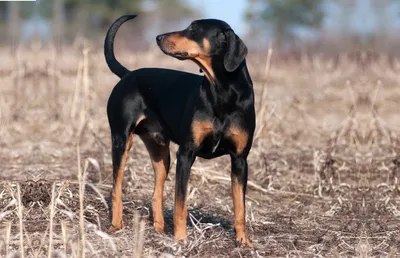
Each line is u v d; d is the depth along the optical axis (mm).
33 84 19328
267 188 11578
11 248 7855
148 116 9078
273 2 48281
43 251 7773
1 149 13719
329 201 10922
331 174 11641
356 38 27594
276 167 12539
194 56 8227
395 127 15688
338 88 21891
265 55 30984
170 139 8961
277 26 47812
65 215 9008
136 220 6812
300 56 31703
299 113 16922
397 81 22219
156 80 9016
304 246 8555
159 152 9266
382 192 11258
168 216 9828
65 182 9719
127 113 9023
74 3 52562
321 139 14883
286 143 14406
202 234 8398
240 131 8156
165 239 8375
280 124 15164
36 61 21656
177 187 8289
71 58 26094
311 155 13266
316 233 9195
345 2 33719
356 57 23500
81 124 14578
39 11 53938
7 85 20359
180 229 8312
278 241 8703
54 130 15562
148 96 9023
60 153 13281
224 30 8195
